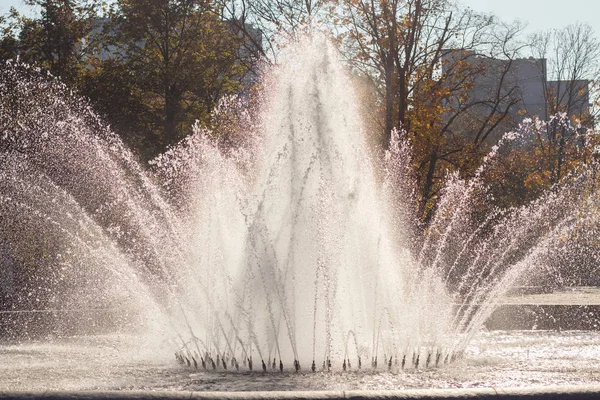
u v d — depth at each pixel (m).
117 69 34.69
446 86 34.28
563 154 41.25
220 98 37.06
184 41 35.44
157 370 7.55
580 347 9.71
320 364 7.81
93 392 4.49
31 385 6.61
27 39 33.72
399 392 4.51
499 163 34.69
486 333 11.91
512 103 36.53
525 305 13.23
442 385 6.32
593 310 13.13
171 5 34.94
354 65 32.38
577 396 4.51
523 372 7.10
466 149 33.31
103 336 11.76
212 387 6.35
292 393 4.46
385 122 31.36
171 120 35.31
